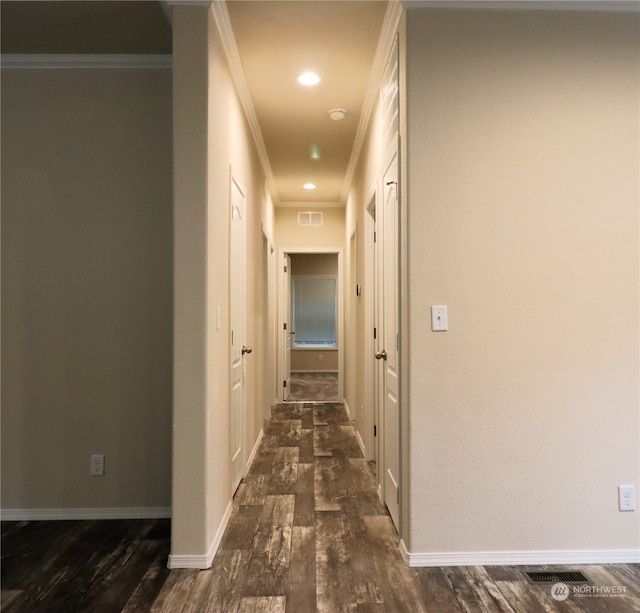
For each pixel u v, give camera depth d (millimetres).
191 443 2232
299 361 9609
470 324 2271
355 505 2949
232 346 2926
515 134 2291
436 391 2262
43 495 2805
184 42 2254
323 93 3293
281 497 3080
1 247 2816
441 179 2268
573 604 1940
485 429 2270
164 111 2861
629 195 2322
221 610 1901
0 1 2326
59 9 2383
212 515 2346
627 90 2324
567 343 2295
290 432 4758
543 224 2295
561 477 2283
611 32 2316
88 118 2852
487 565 2244
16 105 2836
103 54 2801
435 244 2268
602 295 2307
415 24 2270
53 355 2814
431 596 1993
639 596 1996
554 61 2303
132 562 2273
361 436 4254
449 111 2273
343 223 6383
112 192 2846
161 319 2834
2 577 2146
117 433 2818
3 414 2803
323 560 2283
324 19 2486
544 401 2287
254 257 4047
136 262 2838
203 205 2248
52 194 2834
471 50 2279
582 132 2311
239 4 2355
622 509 2287
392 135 2645
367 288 3854
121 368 2826
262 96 3334
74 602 1954
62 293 2824
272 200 5824
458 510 2258
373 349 3805
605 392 2299
